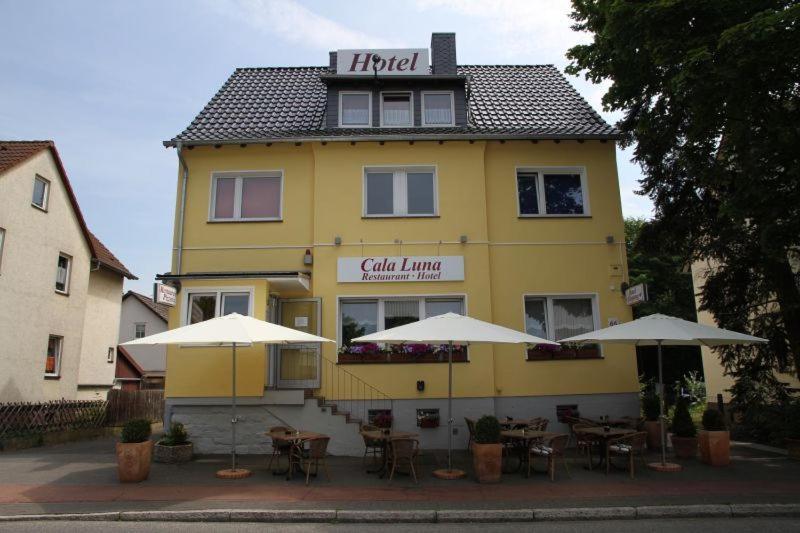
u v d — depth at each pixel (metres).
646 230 16.16
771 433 13.76
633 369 14.16
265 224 14.56
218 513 7.89
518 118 16.19
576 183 15.40
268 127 15.56
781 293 14.10
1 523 7.60
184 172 14.69
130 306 39.97
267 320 13.48
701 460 11.72
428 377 13.66
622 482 9.84
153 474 10.44
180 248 14.34
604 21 12.76
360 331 14.25
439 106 16.17
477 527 7.60
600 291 14.58
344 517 7.89
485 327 10.27
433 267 14.23
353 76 15.67
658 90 12.98
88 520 7.77
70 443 16.25
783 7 10.10
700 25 10.88
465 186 14.70
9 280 18.17
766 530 7.39
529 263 14.60
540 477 10.26
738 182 11.54
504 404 13.84
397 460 10.35
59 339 21.00
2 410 14.94
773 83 10.51
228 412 12.77
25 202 19.02
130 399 21.30
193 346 12.81
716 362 21.38
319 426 12.74
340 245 14.34
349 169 14.73
